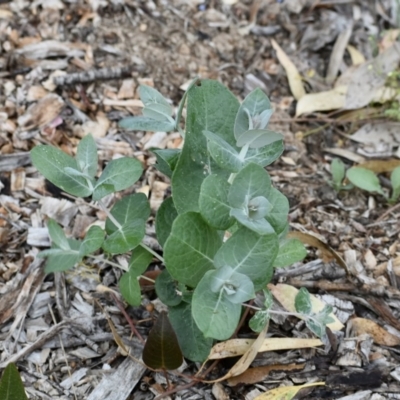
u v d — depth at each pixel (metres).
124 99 1.00
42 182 0.89
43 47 1.02
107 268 0.80
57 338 0.74
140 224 0.68
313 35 1.13
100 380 0.71
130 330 0.75
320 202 0.91
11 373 0.61
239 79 1.06
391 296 0.79
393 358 0.74
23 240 0.83
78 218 0.85
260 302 0.76
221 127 0.67
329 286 0.79
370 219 0.89
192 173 0.66
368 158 0.98
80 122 0.96
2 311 0.76
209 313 0.60
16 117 0.94
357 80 1.04
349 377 0.71
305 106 1.02
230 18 1.13
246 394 0.70
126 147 0.94
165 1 1.12
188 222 0.61
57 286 0.78
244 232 0.61
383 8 1.17
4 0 1.06
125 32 1.07
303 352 0.73
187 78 1.04
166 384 0.71
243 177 0.60
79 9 1.07
